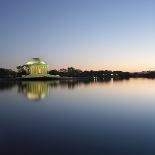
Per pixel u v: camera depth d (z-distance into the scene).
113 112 52.38
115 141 29.64
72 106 62.72
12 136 32.12
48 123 40.44
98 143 28.86
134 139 30.38
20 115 49.03
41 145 28.31
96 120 42.94
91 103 69.00
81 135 32.41
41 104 67.25
